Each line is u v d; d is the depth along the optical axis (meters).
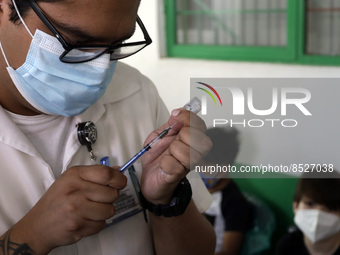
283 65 3.39
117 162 1.25
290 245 1.32
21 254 0.97
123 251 1.21
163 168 1.06
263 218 1.54
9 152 1.10
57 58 1.03
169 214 1.16
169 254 1.24
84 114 1.20
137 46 1.12
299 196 1.32
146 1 3.95
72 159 1.18
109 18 0.98
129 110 1.31
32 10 0.99
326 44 3.30
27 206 1.11
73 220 0.97
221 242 1.54
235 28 3.74
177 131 1.13
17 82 1.06
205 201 1.35
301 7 3.29
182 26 3.99
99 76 1.06
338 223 1.24
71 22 0.98
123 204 1.21
